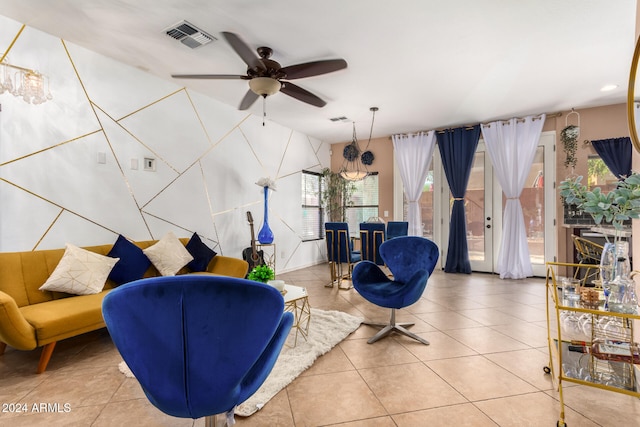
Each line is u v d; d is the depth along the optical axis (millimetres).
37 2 2527
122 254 3205
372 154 7070
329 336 2861
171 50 3287
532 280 5277
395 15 2672
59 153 3062
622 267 1722
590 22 2750
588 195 1817
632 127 2014
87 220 3268
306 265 6742
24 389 2070
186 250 3770
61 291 2707
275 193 5898
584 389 2041
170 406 1237
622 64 3516
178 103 4195
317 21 2758
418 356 2523
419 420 1745
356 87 4184
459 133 5930
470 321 3320
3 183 2717
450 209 6242
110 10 2623
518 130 5449
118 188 3535
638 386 1720
